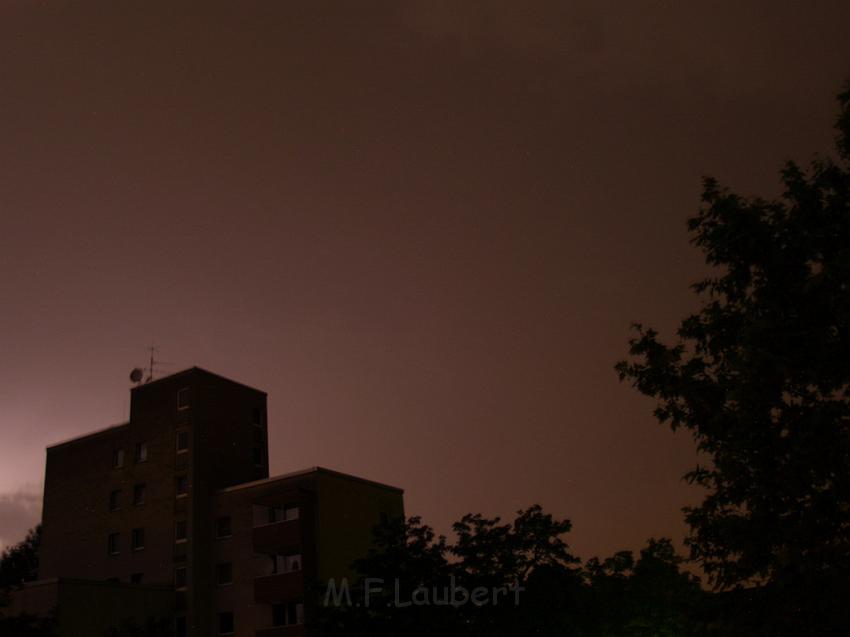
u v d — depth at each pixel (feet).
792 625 37.35
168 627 133.59
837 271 37.37
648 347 46.60
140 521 158.71
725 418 41.16
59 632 127.13
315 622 93.50
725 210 43.65
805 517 37.52
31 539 225.56
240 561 146.72
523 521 97.40
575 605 93.56
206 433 159.84
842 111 43.32
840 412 38.24
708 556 42.39
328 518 143.33
